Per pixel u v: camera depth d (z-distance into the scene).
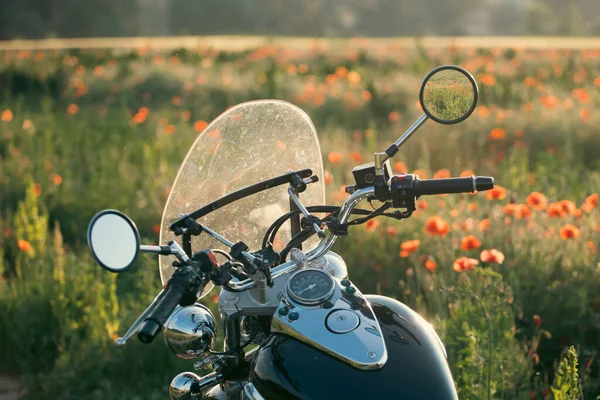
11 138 12.93
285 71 23.78
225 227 3.27
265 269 2.73
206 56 28.84
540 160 10.86
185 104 17.47
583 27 107.31
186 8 131.12
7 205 9.45
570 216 7.06
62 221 9.22
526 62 23.33
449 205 7.88
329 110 15.80
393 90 17.56
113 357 5.86
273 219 3.33
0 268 7.09
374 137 11.73
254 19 135.88
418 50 28.06
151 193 9.49
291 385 2.48
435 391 2.46
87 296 6.54
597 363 5.46
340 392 2.42
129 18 112.94
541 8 120.81
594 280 6.20
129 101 18.66
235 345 2.94
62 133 13.53
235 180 3.26
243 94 18.64
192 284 2.48
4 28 99.44
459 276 6.02
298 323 2.58
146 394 5.56
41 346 6.25
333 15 137.50
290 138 3.34
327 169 9.62
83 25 106.62
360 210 3.03
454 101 3.06
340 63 25.33
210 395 3.10
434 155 11.73
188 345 2.79
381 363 2.47
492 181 2.75
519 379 4.89
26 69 22.59
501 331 5.02
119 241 2.50
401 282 6.20
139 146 12.19
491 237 6.80
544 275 6.17
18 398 5.77
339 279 2.84
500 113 12.80
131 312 6.20
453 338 5.22
